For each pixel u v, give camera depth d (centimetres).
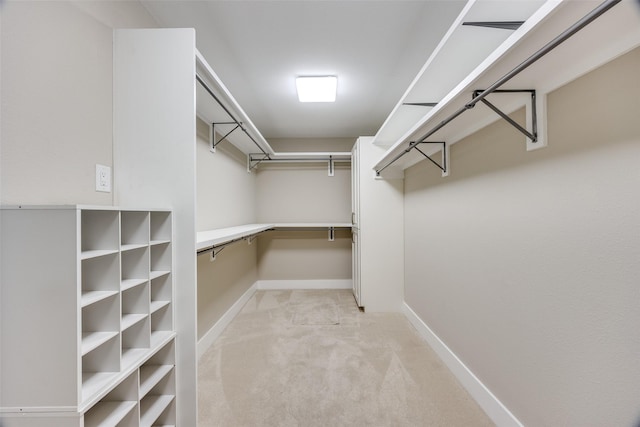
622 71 77
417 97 164
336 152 353
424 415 139
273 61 192
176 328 118
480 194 148
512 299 123
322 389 159
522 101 110
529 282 112
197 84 145
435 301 207
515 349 121
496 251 134
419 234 242
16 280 75
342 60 191
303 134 363
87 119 104
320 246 377
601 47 73
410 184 266
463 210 166
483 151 145
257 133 233
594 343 86
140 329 105
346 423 134
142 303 105
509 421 124
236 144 281
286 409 143
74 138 98
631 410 76
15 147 80
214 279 228
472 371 155
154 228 117
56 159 92
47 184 89
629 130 75
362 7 142
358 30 160
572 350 93
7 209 75
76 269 75
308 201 379
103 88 112
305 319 266
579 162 90
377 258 284
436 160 205
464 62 126
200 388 161
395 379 169
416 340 221
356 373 175
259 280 375
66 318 75
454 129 158
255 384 164
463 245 166
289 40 169
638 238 74
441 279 197
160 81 117
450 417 138
